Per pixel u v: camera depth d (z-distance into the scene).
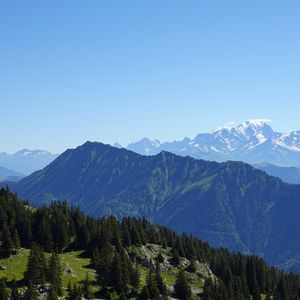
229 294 174.00
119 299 139.12
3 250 155.00
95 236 181.00
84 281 147.25
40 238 172.38
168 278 177.75
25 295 124.06
